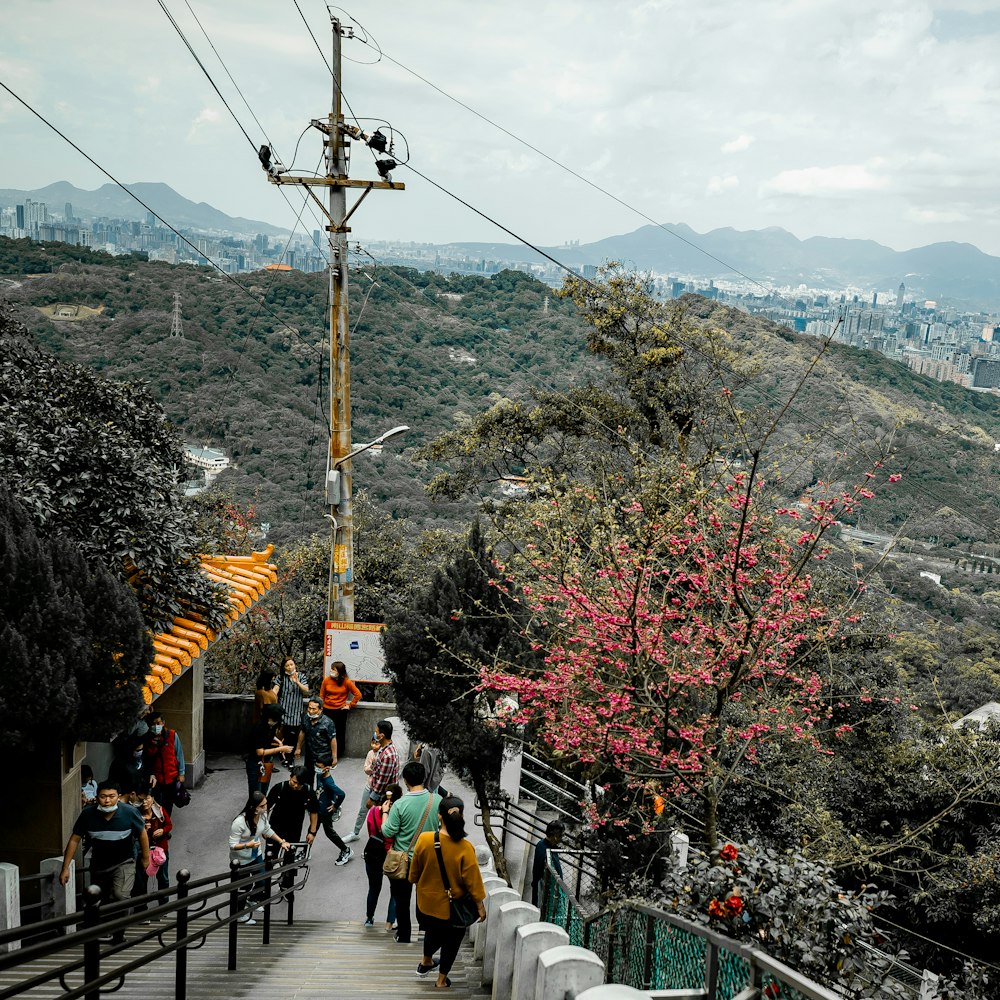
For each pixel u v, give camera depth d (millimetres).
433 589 11195
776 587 8391
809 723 9797
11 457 10539
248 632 22078
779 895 5305
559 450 21500
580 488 11953
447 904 7398
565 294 20609
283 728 14141
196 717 14141
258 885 9570
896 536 10375
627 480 14828
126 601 9406
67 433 11227
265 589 15820
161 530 11570
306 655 22797
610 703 8906
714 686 9141
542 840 9930
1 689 8430
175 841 12477
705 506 9578
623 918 6844
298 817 10469
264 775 12039
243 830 9469
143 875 9328
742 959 4398
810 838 10328
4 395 11953
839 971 5180
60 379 13367
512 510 20031
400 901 9227
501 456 21875
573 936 7445
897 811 12086
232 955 7973
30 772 9500
